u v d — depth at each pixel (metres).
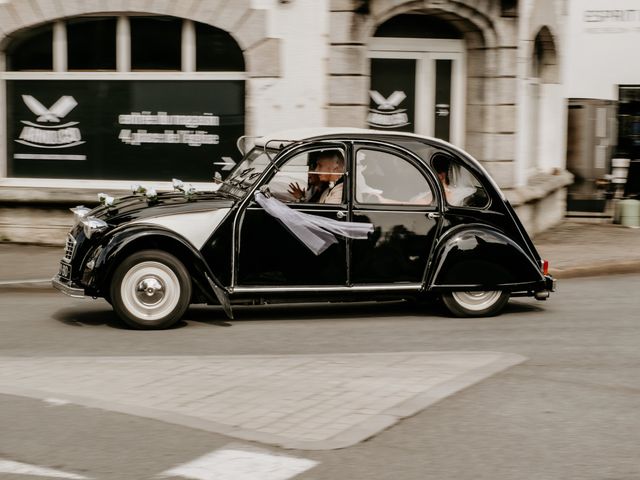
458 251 9.55
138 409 6.39
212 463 5.42
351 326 9.46
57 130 14.75
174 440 5.80
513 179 14.93
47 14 14.38
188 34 14.42
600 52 20.33
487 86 14.75
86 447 5.68
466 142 15.09
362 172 9.41
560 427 6.16
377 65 14.91
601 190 18.42
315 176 9.35
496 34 14.62
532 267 9.80
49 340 8.66
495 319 9.86
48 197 14.28
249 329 9.27
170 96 14.54
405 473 5.30
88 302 10.70
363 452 5.62
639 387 7.16
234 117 14.45
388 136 9.55
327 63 14.13
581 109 18.34
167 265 9.04
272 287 9.27
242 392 6.80
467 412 6.44
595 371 7.63
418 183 9.54
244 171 9.80
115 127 14.66
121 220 9.11
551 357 8.11
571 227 17.06
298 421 6.16
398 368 7.54
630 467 5.46
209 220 9.12
